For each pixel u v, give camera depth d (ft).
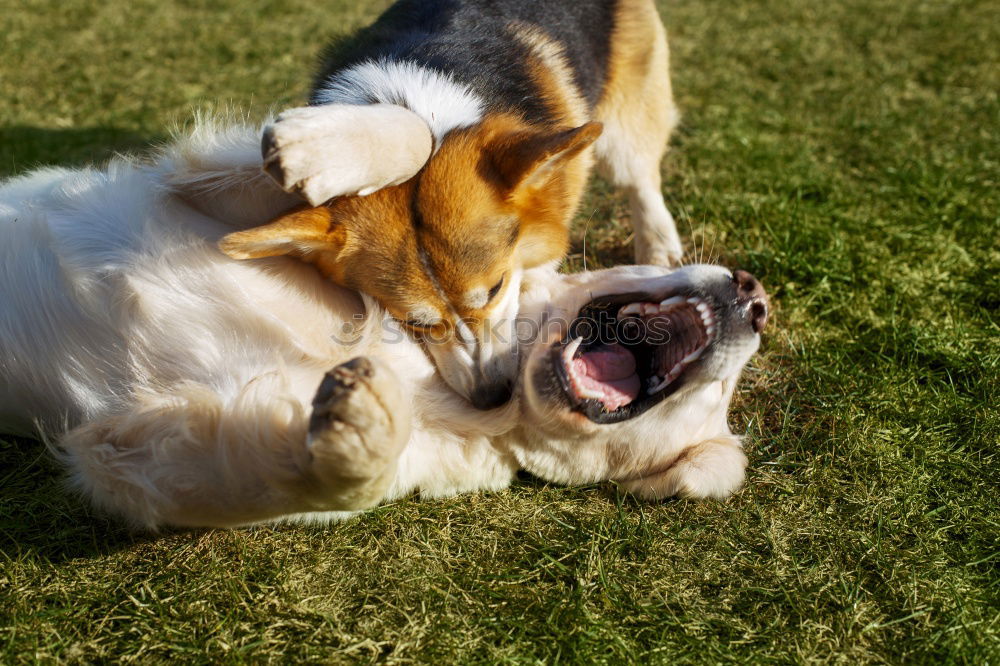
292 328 2.91
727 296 3.01
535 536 3.01
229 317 2.88
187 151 3.01
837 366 3.48
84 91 4.63
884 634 2.88
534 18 3.59
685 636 2.83
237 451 2.71
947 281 3.82
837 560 3.01
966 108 4.79
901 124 4.64
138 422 2.78
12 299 2.93
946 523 3.10
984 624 2.88
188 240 2.93
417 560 2.93
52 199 3.06
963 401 3.40
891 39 5.68
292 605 2.82
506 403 3.07
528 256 3.30
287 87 4.74
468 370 3.07
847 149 4.50
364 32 3.57
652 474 3.12
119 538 2.93
